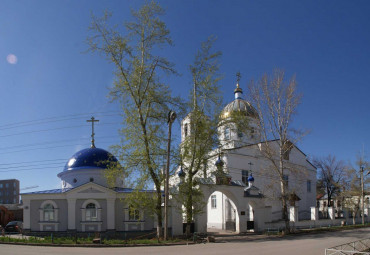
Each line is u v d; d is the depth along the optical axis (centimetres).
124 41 2645
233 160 4078
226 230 3741
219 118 2859
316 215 4178
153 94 2677
